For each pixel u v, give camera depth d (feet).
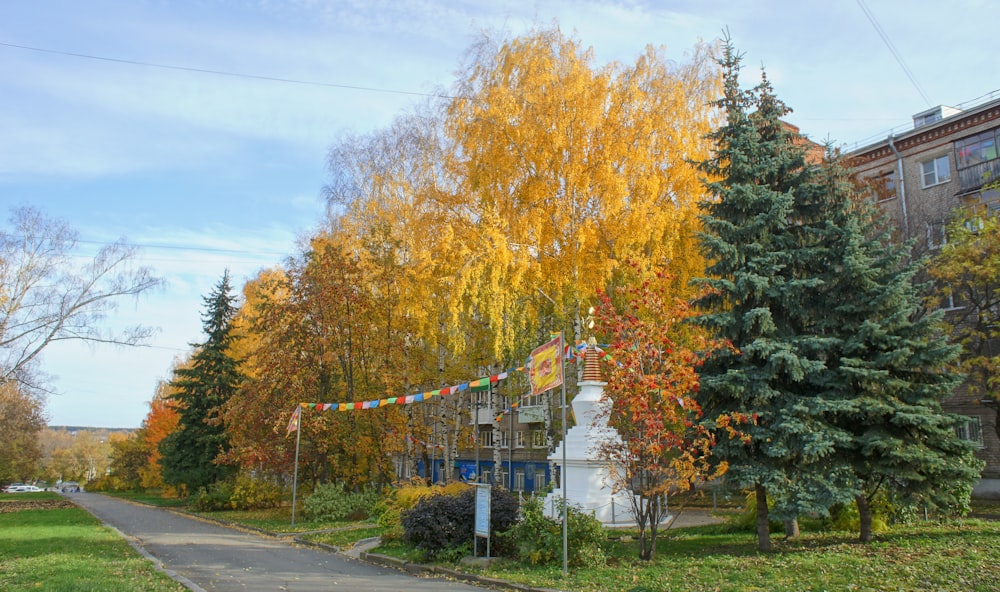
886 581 30.99
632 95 73.26
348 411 90.63
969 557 34.83
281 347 90.89
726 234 45.93
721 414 42.45
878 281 45.03
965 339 62.23
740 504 76.23
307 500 80.28
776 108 49.21
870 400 40.63
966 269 62.39
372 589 36.86
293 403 86.63
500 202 75.92
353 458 94.43
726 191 46.26
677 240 72.49
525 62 76.38
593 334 57.47
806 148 49.21
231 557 51.08
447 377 92.43
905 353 40.78
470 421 142.41
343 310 90.53
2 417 186.50
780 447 40.27
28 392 120.06
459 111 80.33
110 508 122.52
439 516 46.29
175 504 132.77
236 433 96.63
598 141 73.36
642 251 70.95
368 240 92.79
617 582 34.91
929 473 40.91
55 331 105.09
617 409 39.93
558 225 73.31
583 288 71.10
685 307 41.86
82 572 38.42
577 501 52.75
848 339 43.98
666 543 46.42
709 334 46.32
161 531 74.43
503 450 153.99
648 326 40.37
